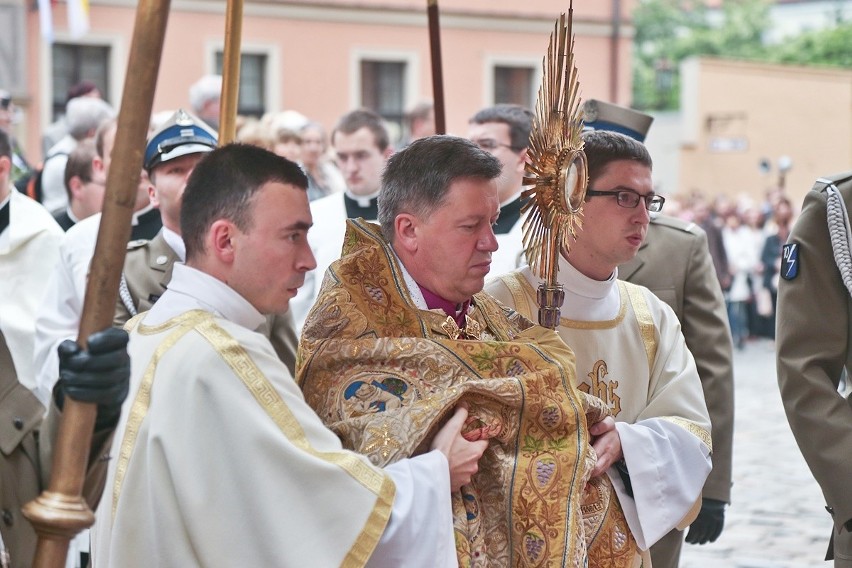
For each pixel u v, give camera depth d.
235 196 3.07
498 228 6.11
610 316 4.02
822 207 4.38
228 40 4.26
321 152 9.70
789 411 4.34
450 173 3.38
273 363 3.07
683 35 72.62
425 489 3.09
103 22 25.94
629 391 4.01
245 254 3.08
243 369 3.00
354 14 28.34
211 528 2.93
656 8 72.88
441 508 3.10
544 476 3.34
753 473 10.13
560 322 3.95
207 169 3.11
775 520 8.52
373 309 3.42
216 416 2.97
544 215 3.70
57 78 25.86
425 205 3.40
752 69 38.69
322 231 6.57
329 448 3.04
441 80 4.79
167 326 3.09
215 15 26.72
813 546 7.84
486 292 3.99
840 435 4.24
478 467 3.39
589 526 3.61
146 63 2.68
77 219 6.97
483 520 3.36
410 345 3.34
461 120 29.66
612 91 30.73
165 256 4.86
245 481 2.94
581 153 3.70
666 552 4.75
